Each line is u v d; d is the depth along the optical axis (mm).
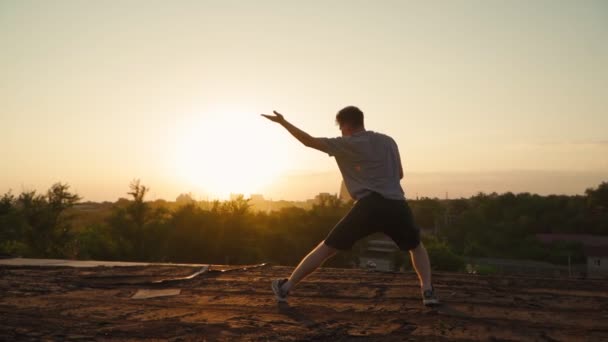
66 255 35000
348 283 5254
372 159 3953
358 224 3957
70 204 36250
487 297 4469
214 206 40562
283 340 3145
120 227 36906
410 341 3100
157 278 5730
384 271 6133
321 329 3410
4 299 4609
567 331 3326
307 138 3895
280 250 44375
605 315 3785
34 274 6145
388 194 3918
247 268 6504
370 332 3318
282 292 4266
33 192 35719
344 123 4172
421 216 99500
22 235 35188
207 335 3275
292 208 52188
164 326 3512
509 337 3170
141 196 37688
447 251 48500
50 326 3520
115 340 3158
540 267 57375
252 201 42219
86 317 3816
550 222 79875
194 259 39375
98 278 5793
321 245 4160
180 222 39188
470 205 97688
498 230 79188
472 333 3271
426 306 4090
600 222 77000
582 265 59656
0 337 3217
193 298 4590
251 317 3791
